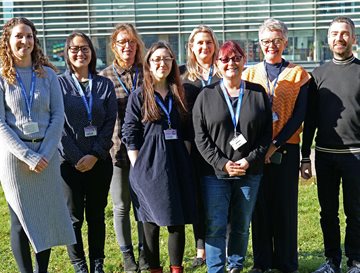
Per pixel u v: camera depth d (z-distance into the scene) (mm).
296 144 5309
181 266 5188
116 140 5652
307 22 19516
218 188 5039
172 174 4980
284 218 5328
